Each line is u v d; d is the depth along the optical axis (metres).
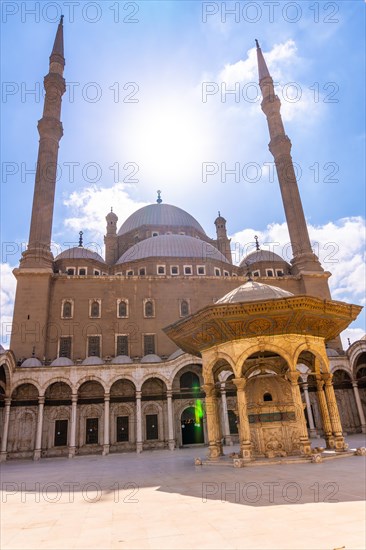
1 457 36.25
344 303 19.02
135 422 42.19
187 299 51.62
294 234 60.16
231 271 61.19
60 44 65.94
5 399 38.03
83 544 6.65
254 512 8.19
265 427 19.42
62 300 48.31
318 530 6.54
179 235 64.25
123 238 71.38
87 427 41.31
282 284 55.34
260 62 71.94
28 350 43.84
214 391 20.88
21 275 47.09
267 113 67.75
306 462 16.56
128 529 7.53
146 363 41.72
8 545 6.81
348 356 45.97
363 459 16.81
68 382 39.84
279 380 20.16
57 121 57.97
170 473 16.75
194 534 6.83
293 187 62.03
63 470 23.09
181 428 42.44
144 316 49.66
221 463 18.14
